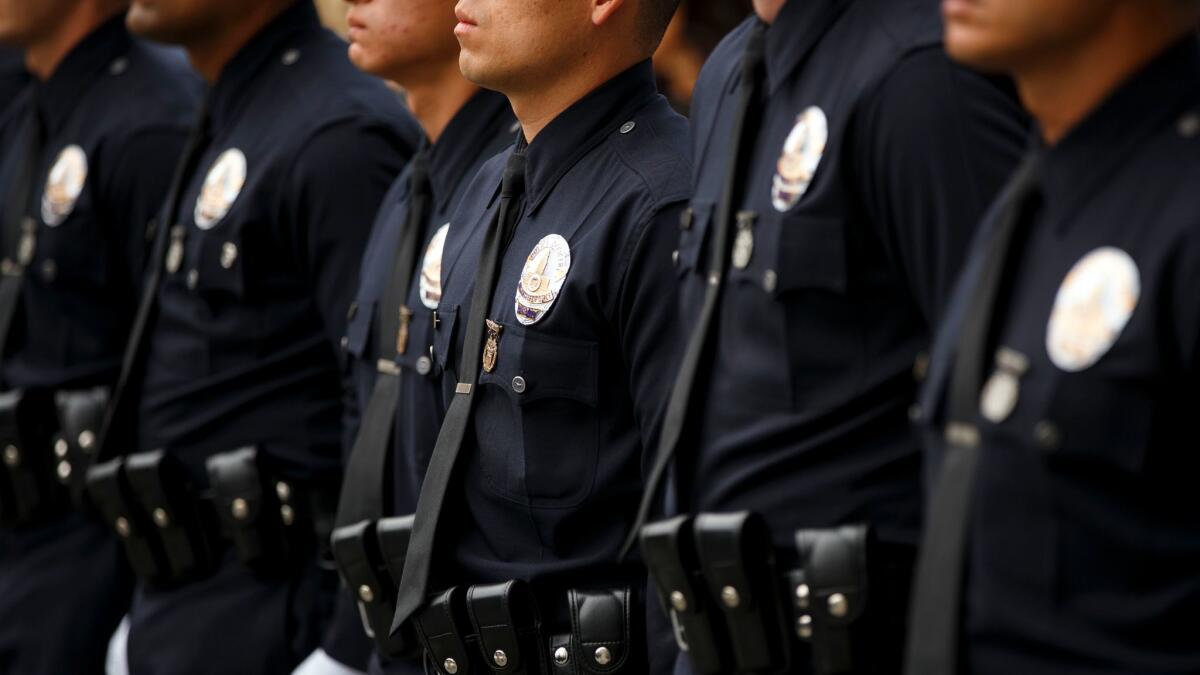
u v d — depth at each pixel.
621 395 9.63
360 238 12.52
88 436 14.61
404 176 11.89
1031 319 6.46
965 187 7.54
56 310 14.87
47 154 15.09
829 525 7.96
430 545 10.11
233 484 12.91
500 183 10.33
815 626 7.88
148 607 13.55
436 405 10.68
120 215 14.71
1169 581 6.23
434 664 10.23
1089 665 6.31
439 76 11.21
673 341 9.28
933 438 6.94
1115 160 6.37
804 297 7.98
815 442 7.98
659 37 10.01
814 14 8.13
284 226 12.81
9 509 14.90
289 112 12.88
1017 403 6.43
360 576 10.91
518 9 9.70
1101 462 6.23
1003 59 6.53
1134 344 6.16
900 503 7.92
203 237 13.04
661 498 8.97
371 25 11.16
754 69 8.48
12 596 14.91
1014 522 6.44
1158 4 6.32
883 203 7.78
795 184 8.03
